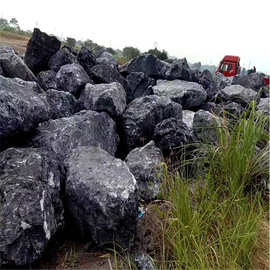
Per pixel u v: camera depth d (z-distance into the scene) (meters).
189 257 2.05
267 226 2.46
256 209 2.70
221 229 2.31
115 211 2.07
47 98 3.61
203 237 2.21
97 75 4.92
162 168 2.95
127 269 2.07
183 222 2.28
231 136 2.99
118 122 3.88
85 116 3.26
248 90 6.20
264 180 2.92
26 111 2.66
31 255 1.87
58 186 2.27
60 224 2.17
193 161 3.17
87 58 5.51
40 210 1.92
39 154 2.36
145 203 2.75
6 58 4.33
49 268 2.06
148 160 3.05
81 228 2.22
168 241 2.22
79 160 2.45
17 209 1.90
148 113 3.81
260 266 2.15
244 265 2.11
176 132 3.49
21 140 2.85
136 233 2.29
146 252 2.22
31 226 1.86
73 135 2.92
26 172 2.17
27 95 2.85
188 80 6.70
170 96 5.48
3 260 1.81
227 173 2.89
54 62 5.22
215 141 3.52
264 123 3.33
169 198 2.53
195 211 2.30
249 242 2.19
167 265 2.11
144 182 2.86
